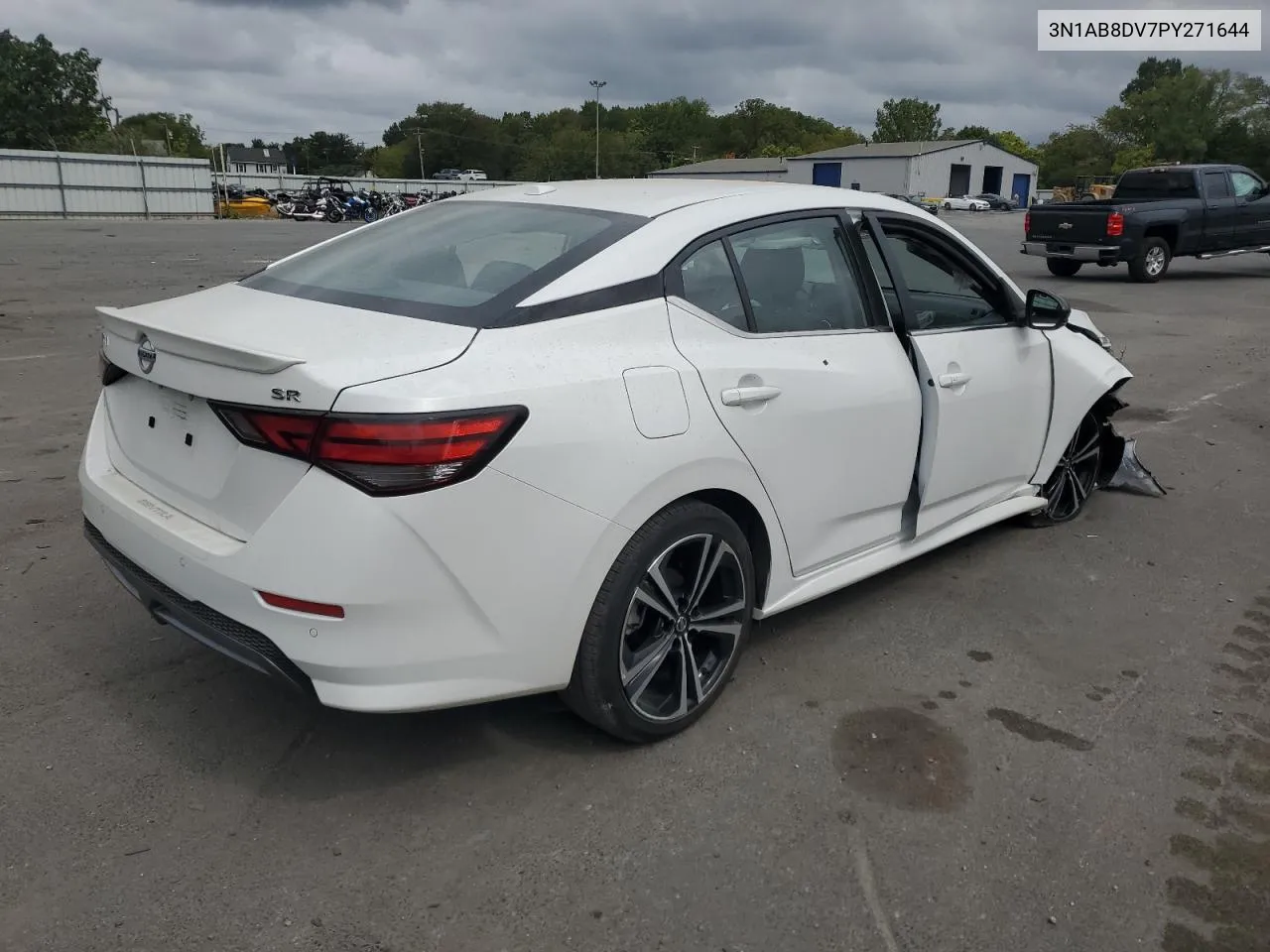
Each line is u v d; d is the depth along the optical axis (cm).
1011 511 458
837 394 336
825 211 357
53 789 277
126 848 255
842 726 322
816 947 232
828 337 342
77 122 8819
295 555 238
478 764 295
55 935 227
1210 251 1756
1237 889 256
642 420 273
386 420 232
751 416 305
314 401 235
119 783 280
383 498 234
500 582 251
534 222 324
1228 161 8988
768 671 356
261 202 5331
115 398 312
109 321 294
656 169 10281
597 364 270
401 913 238
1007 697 345
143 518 276
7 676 334
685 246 306
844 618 402
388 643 243
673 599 296
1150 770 305
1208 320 1277
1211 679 362
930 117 12106
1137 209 1655
